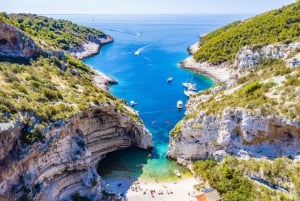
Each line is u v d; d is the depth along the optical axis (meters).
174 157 59.88
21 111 40.12
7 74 49.62
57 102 49.16
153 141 68.50
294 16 124.44
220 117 53.69
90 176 46.72
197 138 56.28
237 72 86.00
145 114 84.12
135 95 100.00
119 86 109.50
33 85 50.69
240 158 50.62
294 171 44.44
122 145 63.66
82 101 53.72
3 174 35.09
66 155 44.53
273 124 47.78
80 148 46.34
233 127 52.03
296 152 46.47
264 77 64.50
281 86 54.75
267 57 81.12
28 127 39.50
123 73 128.50
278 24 126.00
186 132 57.22
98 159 58.78
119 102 74.00
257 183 46.62
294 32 111.25
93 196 46.25
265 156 48.47
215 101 61.53
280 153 47.81
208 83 114.25
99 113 56.94
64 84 61.19
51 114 43.94
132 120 62.88
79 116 49.28
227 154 52.47
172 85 111.75
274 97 51.91
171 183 52.72
